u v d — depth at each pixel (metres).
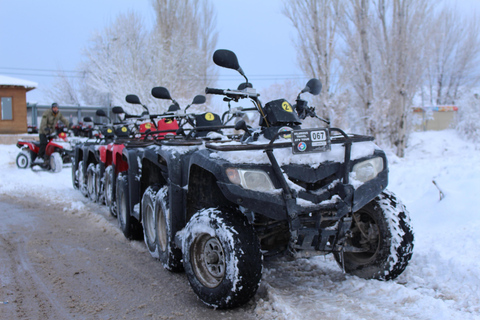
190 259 3.12
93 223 6.05
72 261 4.18
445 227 4.59
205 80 23.28
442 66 38.41
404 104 18.41
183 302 3.12
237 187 2.81
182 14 22.28
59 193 9.06
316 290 3.24
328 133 3.06
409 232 3.27
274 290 3.11
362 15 17.94
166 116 5.99
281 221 3.23
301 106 4.19
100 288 3.43
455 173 6.36
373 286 3.22
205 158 3.05
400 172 8.02
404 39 17.88
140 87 20.64
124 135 8.24
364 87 18.48
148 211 4.39
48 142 12.57
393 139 18.75
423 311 2.74
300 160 3.03
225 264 2.81
